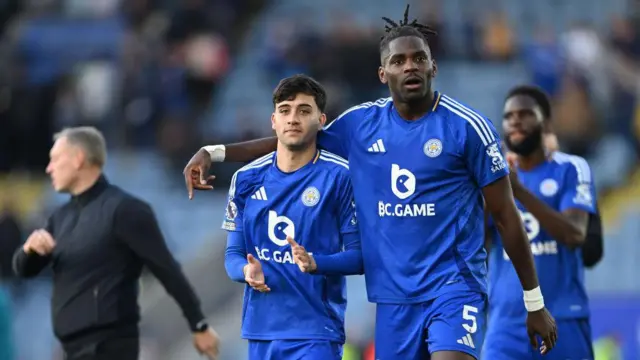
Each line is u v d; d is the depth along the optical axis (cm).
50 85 6550
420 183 2247
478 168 2233
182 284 2794
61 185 2809
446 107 2266
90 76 6919
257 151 2445
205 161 2373
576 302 2831
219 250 5700
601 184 6303
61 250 2780
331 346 2355
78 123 6512
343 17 7312
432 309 2220
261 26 7738
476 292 2231
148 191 6284
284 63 6894
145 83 6638
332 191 2355
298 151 2375
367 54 6475
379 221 2284
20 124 6438
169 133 6306
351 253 2317
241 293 5384
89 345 2745
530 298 2284
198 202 6200
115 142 6606
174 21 7075
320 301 2352
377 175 2288
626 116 6850
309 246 2356
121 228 2753
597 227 2923
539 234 2822
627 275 5438
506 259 2825
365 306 5147
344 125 2372
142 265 2823
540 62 6925
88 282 2755
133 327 2780
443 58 7294
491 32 7381
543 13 8012
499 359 2811
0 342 3175
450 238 2234
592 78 6912
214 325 5219
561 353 2806
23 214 6016
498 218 2261
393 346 2269
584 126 6456
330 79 6419
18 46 7088
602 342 4519
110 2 7644
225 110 6969
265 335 2362
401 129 2278
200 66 6775
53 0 7650
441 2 7888
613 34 7469
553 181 2877
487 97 7119
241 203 2411
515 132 2841
